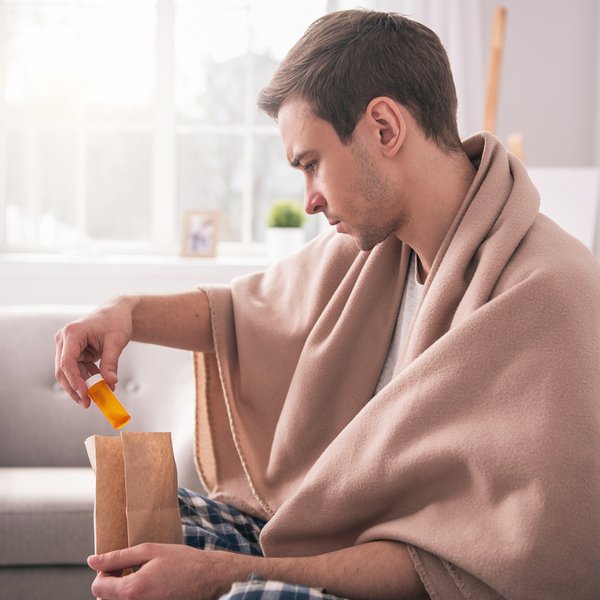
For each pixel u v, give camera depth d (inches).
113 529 25.0
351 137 26.7
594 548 20.3
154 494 25.3
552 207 83.7
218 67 97.9
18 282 87.9
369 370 32.1
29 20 94.5
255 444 34.5
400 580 22.6
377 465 23.7
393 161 27.2
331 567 23.1
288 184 100.6
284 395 34.9
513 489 20.9
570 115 94.7
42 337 64.9
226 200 100.3
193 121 98.8
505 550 20.1
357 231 28.8
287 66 27.5
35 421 62.2
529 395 21.6
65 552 48.6
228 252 99.5
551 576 19.9
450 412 22.8
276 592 20.6
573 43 94.0
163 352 65.6
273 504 32.0
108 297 88.7
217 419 37.6
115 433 63.0
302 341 34.9
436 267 27.4
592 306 23.1
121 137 97.6
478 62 90.7
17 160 96.1
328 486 25.0
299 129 27.2
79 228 98.0
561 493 20.1
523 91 94.6
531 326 22.5
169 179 98.0
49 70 95.3
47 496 49.9
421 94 26.9
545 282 22.9
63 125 96.2
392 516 24.2
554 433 20.7
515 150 82.4
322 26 27.5
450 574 21.6
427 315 25.9
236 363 37.0
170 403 62.9
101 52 95.7
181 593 22.1
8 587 48.7
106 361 29.6
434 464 22.4
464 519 21.7
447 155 28.0
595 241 89.0
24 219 96.9
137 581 21.9
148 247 98.8
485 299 24.1
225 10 96.7
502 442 21.1
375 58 26.4
